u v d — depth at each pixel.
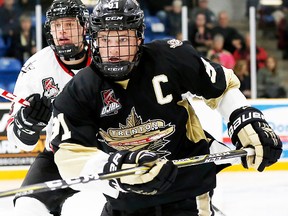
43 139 11.50
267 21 15.61
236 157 4.18
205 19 14.34
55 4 5.54
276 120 12.17
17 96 5.75
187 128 4.18
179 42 4.21
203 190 4.19
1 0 14.19
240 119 4.23
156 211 4.13
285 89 14.40
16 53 14.11
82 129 4.00
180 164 3.90
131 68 3.95
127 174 3.71
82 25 5.57
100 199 8.95
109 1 3.90
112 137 4.10
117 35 3.88
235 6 15.16
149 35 14.88
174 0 15.05
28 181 5.68
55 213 5.62
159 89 4.03
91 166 3.88
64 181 3.77
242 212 8.30
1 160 11.45
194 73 4.11
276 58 15.62
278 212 8.29
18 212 5.36
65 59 5.68
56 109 4.09
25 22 14.03
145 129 4.06
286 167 12.04
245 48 14.16
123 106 4.02
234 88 4.36
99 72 4.04
